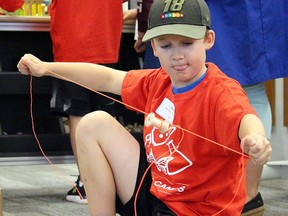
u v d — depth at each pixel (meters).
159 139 1.60
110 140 1.67
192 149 1.54
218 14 2.41
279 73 2.50
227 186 1.56
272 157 3.87
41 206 2.87
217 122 1.49
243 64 2.42
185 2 1.55
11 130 3.44
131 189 1.67
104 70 1.85
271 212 2.73
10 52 3.41
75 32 2.77
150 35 1.54
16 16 3.03
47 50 3.46
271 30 2.47
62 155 3.24
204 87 1.54
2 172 4.07
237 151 1.42
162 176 1.61
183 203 1.58
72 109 2.88
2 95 3.42
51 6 2.86
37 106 3.47
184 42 1.52
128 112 3.51
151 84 1.73
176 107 1.58
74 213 2.70
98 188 1.68
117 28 2.81
